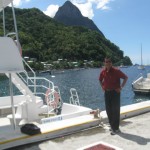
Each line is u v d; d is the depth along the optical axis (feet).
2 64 17.60
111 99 19.54
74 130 20.30
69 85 175.32
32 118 23.52
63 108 27.35
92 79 233.55
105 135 19.40
